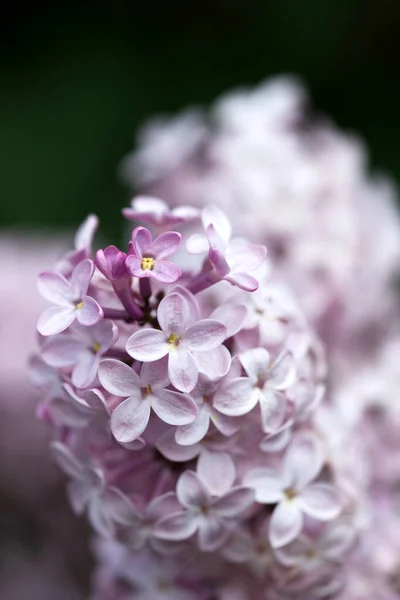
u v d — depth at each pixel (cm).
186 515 30
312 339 32
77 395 29
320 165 46
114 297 30
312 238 43
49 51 75
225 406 29
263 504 31
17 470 47
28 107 73
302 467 31
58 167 72
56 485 47
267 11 76
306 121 50
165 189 48
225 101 51
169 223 31
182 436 29
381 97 76
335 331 43
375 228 45
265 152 45
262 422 30
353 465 33
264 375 30
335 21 76
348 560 33
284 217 43
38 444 47
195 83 76
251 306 30
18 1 75
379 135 75
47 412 31
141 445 29
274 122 48
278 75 77
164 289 30
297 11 76
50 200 71
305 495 31
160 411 29
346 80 77
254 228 43
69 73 74
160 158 48
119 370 29
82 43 75
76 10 76
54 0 76
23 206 71
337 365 43
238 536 31
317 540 31
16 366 48
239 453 30
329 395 40
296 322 31
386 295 46
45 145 72
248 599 32
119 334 30
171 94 75
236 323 29
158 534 30
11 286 50
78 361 29
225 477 30
